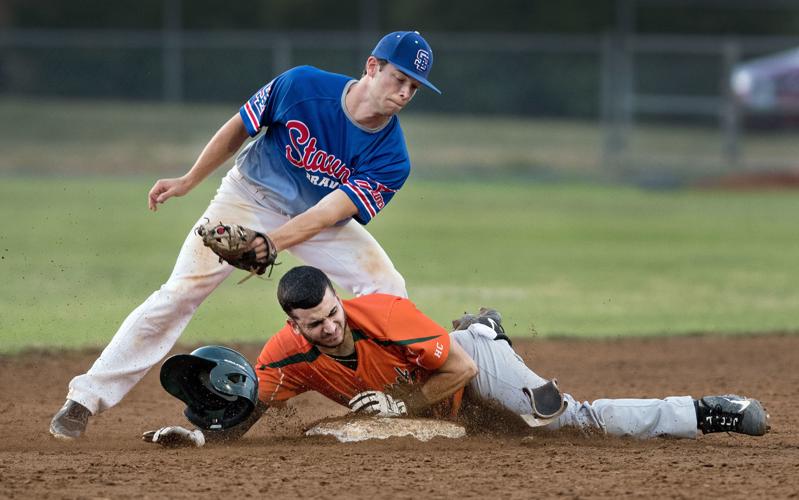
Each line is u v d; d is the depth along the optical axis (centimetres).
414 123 10362
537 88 10538
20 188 7738
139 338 2108
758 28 12469
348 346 1989
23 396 2769
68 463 1908
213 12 12781
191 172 2194
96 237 5850
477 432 2155
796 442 2169
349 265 2186
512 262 5388
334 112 2091
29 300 4134
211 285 2138
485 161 9475
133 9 12781
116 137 9475
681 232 6619
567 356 3356
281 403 2131
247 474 1812
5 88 10100
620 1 11125
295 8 12875
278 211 2184
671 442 2097
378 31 12250
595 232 6569
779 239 6372
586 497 1669
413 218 7069
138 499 1656
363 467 1856
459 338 2083
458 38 12175
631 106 9575
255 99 2153
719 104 9538
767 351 3441
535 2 12781
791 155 9838
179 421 2514
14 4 12675
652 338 3644
